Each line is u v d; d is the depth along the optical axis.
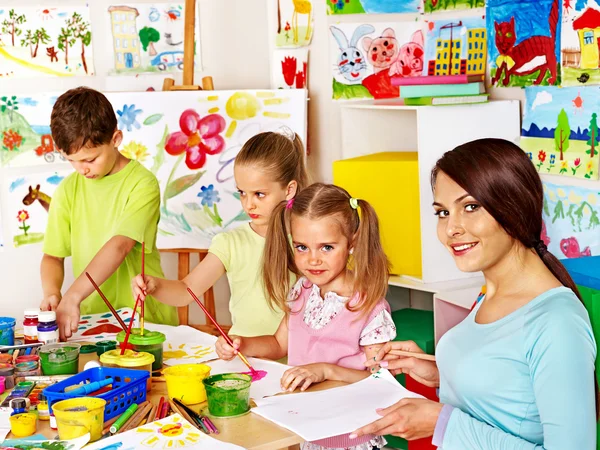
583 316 1.20
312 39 3.13
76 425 1.29
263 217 1.96
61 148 2.11
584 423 1.16
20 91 2.89
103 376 1.48
